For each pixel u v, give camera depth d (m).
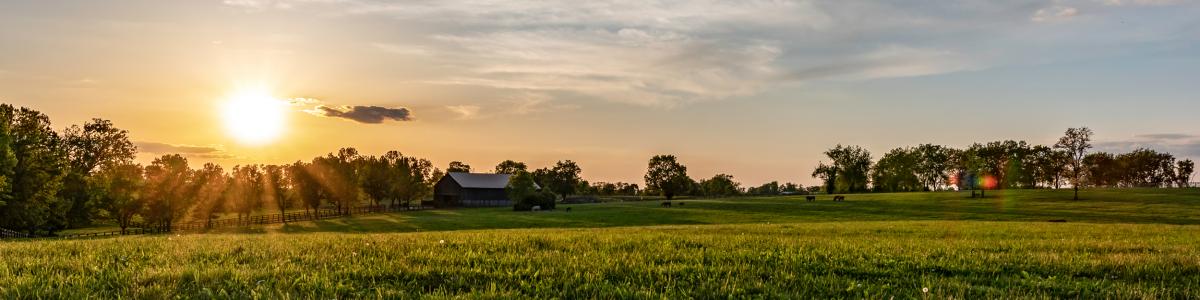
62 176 64.56
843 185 195.38
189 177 85.56
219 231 81.00
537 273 9.80
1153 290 9.12
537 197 119.81
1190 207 92.69
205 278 8.98
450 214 110.94
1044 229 28.92
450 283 9.07
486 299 7.97
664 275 10.02
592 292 8.54
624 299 8.23
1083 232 26.31
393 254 12.28
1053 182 175.88
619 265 10.84
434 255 12.01
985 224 35.44
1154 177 199.38
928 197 132.88
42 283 8.48
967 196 131.00
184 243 15.09
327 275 9.34
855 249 14.34
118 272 9.54
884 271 10.79
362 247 13.53
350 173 132.88
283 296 7.67
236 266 10.45
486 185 155.50
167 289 8.23
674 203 131.75
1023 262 12.01
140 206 82.19
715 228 28.97
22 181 59.44
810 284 9.55
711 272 10.32
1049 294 9.04
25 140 61.56
